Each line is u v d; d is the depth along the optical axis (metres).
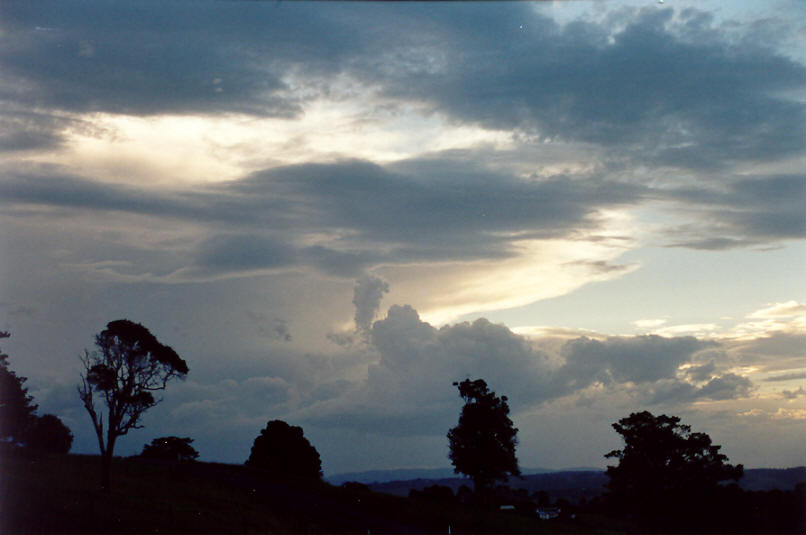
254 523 53.75
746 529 65.94
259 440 109.88
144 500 56.88
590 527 74.31
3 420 91.50
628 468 69.50
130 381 63.94
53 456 87.94
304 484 83.12
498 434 89.00
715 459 69.56
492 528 63.69
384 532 55.97
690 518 67.19
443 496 93.44
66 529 42.34
